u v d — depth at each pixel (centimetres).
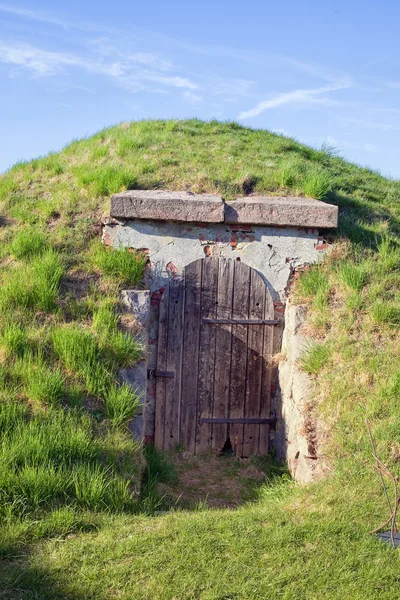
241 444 729
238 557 404
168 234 746
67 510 462
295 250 757
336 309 695
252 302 739
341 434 562
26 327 649
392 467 512
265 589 374
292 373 673
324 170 953
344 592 372
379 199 925
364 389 598
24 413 550
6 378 587
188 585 375
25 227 789
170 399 723
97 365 616
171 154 935
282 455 694
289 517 464
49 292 678
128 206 730
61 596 365
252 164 915
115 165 895
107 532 441
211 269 735
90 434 550
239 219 738
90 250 752
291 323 705
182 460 702
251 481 654
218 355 732
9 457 489
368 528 442
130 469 537
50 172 927
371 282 717
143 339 668
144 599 364
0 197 865
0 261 741
